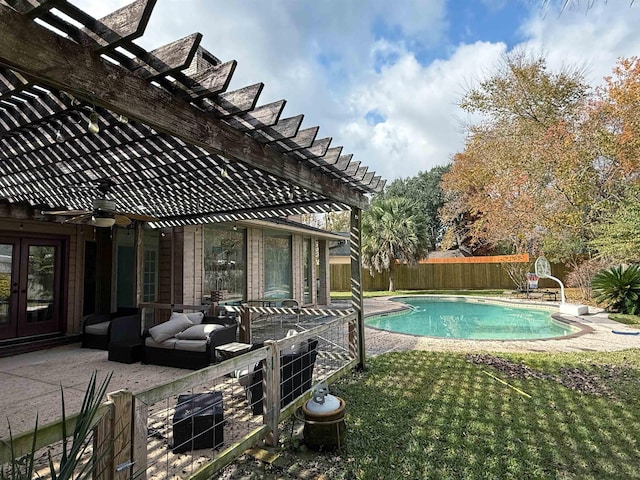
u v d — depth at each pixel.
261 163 3.17
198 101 2.43
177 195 5.68
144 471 1.89
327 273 14.26
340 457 2.88
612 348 6.54
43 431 1.52
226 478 2.62
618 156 13.15
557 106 16.14
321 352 5.91
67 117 2.91
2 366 5.41
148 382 4.65
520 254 17.16
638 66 12.58
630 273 10.25
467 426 3.38
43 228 7.13
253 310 6.26
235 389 4.37
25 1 1.57
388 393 4.24
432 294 17.80
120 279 8.00
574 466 2.74
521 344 6.95
